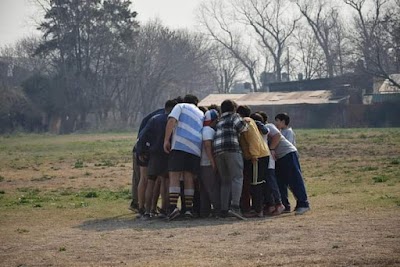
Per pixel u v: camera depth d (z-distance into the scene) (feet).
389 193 78.64
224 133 66.13
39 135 356.59
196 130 67.10
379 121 377.91
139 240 54.60
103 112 416.46
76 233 59.67
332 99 395.14
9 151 221.87
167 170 67.77
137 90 432.25
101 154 190.19
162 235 56.65
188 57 460.14
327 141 215.51
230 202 67.31
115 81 418.10
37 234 59.77
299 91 433.48
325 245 48.29
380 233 51.90
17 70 450.71
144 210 69.31
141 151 68.18
